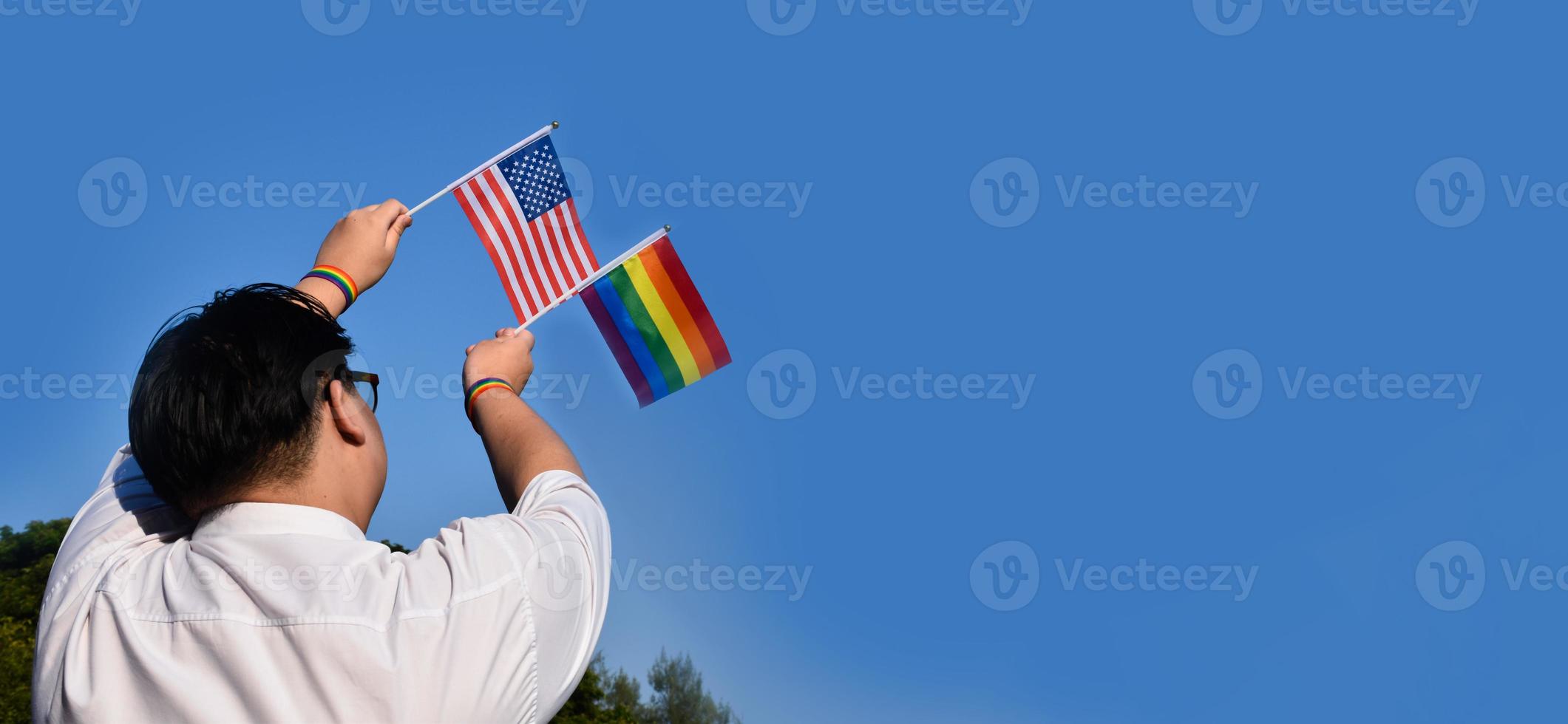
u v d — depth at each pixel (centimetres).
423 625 164
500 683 165
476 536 174
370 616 164
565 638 174
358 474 182
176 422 172
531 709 169
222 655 162
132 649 165
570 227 430
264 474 175
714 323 428
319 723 159
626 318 424
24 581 2441
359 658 161
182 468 173
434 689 161
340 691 160
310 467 177
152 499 196
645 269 423
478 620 166
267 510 173
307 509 175
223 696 161
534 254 426
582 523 184
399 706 160
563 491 190
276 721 158
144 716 162
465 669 163
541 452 199
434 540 178
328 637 161
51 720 168
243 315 178
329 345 182
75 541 189
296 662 161
